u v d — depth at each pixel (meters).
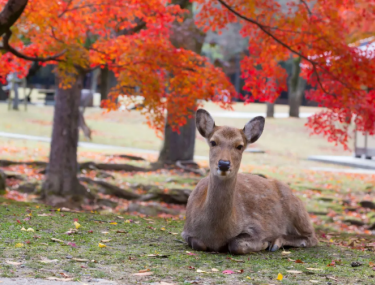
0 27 11.20
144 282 4.98
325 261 6.50
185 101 13.80
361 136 32.09
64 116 16.80
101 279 4.99
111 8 12.90
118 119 43.62
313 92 13.52
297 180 22.73
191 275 5.36
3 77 15.11
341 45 12.49
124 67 13.35
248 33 13.84
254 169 25.61
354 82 12.67
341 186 21.67
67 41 13.07
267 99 14.23
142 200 17.58
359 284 5.28
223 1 12.84
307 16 12.82
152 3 12.91
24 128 36.53
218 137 6.37
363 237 9.85
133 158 26.69
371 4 12.55
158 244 7.05
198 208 6.76
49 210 9.63
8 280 4.71
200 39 18.09
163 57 13.14
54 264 5.45
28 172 20.22
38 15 12.23
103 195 17.89
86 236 7.25
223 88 13.45
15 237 6.69
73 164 16.95
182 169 23.78
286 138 40.41
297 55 13.59
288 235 7.51
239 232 6.74
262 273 5.63
